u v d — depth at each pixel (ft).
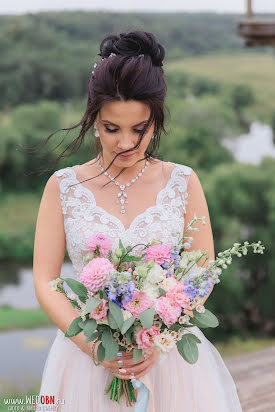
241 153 119.55
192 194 6.77
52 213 6.59
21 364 57.31
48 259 6.55
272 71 160.76
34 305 84.17
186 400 6.61
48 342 65.26
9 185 132.36
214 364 6.94
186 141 105.60
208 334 64.95
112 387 6.28
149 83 5.75
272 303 63.72
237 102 146.82
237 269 63.05
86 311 5.45
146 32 5.96
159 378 6.61
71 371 6.64
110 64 5.71
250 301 65.92
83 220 6.47
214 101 119.96
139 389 6.13
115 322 5.45
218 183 63.52
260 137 130.93
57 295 6.41
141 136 5.92
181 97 142.51
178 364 6.64
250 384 13.93
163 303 5.45
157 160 6.90
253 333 66.28
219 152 107.24
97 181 6.65
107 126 5.96
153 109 5.88
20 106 145.48
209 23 174.40
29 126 135.33
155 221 6.51
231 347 63.41
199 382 6.67
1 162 130.72
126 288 5.34
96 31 167.84
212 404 6.64
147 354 5.90
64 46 163.32
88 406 6.49
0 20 164.66
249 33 20.92
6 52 157.79
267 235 61.26
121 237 6.39
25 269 108.88
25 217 125.08
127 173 6.66
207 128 108.47
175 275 5.97
